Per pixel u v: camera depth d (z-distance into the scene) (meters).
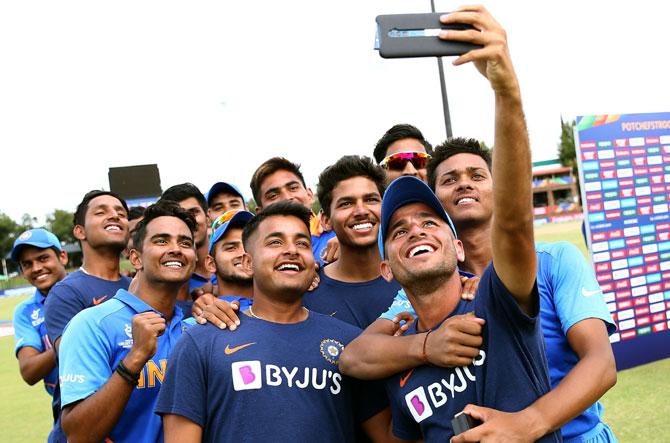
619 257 7.17
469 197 2.81
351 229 3.28
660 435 4.66
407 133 4.32
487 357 2.08
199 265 5.01
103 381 2.87
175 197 4.89
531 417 1.94
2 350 13.69
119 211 4.23
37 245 5.05
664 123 7.52
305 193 4.72
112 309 3.09
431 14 1.70
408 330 2.44
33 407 7.67
